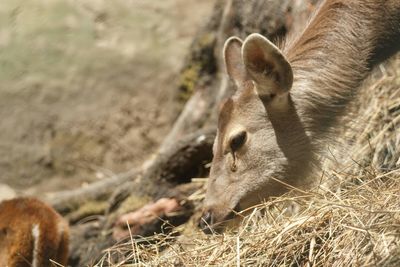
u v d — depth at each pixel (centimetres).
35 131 2280
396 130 1393
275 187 1303
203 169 1664
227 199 1299
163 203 1586
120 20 2364
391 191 1174
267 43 1253
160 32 2345
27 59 2345
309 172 1310
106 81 2316
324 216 1175
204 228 1305
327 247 1135
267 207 1256
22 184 2231
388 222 1103
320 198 1240
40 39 2361
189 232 1500
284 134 1303
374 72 1406
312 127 1313
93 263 1480
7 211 1437
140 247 1373
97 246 1652
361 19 1348
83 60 2339
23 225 1416
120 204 1731
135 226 1588
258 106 1302
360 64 1345
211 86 1886
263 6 1700
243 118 1305
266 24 1694
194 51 1931
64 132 2273
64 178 2230
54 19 2369
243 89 1323
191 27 2339
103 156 2245
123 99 2292
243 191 1297
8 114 2300
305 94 1314
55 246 1415
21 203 1448
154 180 1689
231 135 1301
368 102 1446
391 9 1346
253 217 1270
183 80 1994
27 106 2305
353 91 1341
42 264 1409
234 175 1302
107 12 2367
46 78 2328
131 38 2347
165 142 1909
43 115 2295
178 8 2359
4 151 2261
